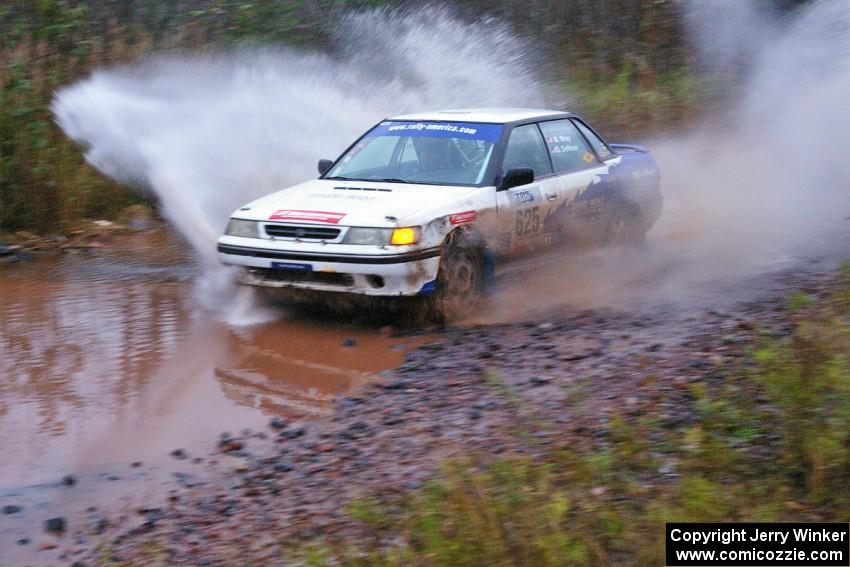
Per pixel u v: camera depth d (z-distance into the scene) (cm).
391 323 826
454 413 614
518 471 481
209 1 1634
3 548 488
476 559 414
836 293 757
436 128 930
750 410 547
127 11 1541
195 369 719
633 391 619
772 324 733
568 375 667
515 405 614
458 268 827
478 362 710
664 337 741
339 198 842
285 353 751
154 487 545
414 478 525
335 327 817
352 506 491
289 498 521
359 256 778
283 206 839
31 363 732
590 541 421
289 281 815
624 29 1902
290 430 609
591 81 1784
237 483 545
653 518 435
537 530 427
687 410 574
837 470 466
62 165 1204
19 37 1341
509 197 873
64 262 1056
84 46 1402
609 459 496
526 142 927
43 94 1291
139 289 943
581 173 968
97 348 765
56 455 583
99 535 498
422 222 790
